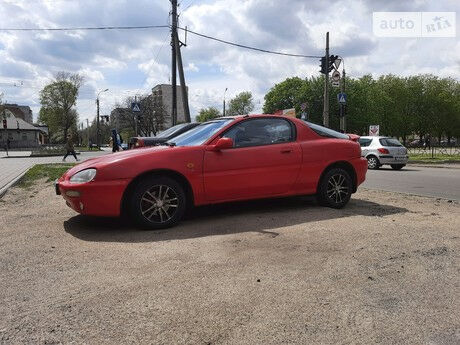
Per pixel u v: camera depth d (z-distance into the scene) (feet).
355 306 9.93
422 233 15.92
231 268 12.33
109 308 9.86
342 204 21.75
